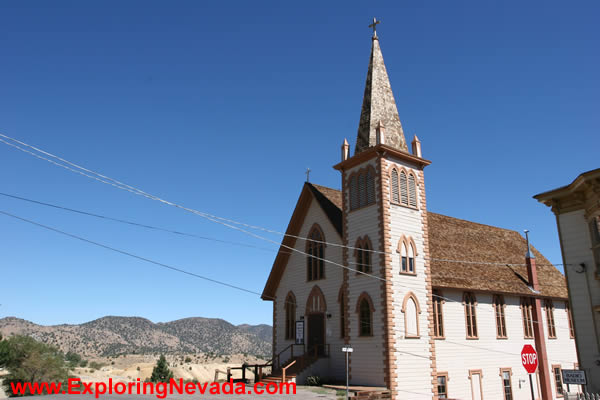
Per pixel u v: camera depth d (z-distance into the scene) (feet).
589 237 86.84
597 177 81.41
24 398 87.40
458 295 127.75
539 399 139.54
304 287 139.03
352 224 120.47
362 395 94.58
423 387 106.73
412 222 117.80
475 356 126.52
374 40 139.23
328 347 125.90
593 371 82.84
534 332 145.48
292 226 146.82
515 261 160.25
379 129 117.60
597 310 82.84
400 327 106.63
